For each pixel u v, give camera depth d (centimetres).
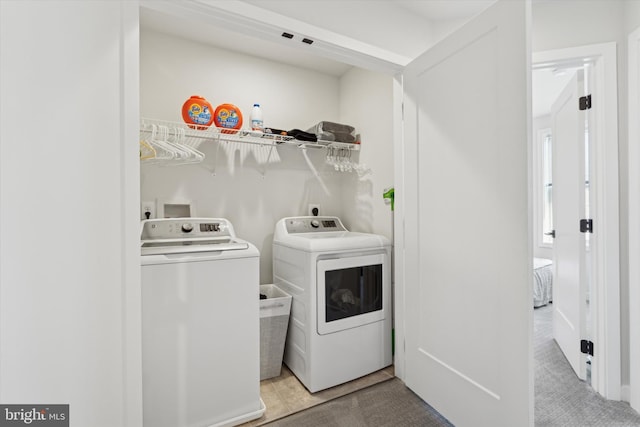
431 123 159
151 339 130
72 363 96
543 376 191
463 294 141
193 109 184
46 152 89
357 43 160
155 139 190
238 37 216
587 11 165
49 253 91
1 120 81
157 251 135
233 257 148
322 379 177
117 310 104
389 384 185
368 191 243
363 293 194
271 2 135
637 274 154
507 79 118
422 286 167
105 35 101
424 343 166
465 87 138
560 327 225
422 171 166
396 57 174
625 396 163
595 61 168
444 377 152
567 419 151
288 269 205
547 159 408
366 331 194
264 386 183
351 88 263
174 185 210
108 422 103
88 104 98
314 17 147
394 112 191
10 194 83
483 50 129
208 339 142
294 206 256
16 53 83
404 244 182
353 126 260
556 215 230
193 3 120
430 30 190
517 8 113
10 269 83
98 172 100
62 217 93
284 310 193
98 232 100
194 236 173
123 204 105
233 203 231
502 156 121
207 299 142
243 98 238
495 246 125
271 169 247
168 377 134
